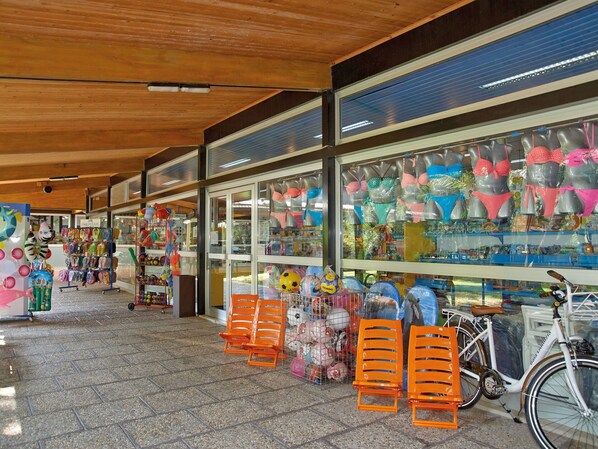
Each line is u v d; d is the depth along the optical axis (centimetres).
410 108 400
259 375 414
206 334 593
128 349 511
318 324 391
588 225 307
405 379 368
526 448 270
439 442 278
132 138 695
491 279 359
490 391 304
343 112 471
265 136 593
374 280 448
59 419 313
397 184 429
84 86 454
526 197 341
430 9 361
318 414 322
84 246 1128
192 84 412
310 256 513
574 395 259
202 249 736
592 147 304
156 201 919
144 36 370
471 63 354
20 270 693
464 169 381
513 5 318
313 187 514
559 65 302
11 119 569
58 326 650
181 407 336
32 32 346
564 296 282
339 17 362
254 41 400
